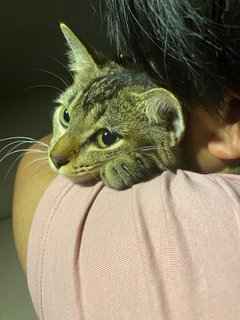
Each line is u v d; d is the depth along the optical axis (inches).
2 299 11.8
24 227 8.1
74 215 6.6
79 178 8.0
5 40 19.0
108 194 6.9
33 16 18.7
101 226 6.0
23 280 12.2
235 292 4.6
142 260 5.3
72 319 5.8
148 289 5.1
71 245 6.2
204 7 4.7
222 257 4.9
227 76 5.2
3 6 18.2
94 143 8.1
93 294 5.7
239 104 6.2
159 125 7.8
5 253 12.9
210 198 5.5
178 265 5.0
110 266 5.6
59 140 8.3
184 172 6.6
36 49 19.5
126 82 8.3
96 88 8.4
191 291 4.8
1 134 17.2
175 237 5.2
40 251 6.8
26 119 18.0
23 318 11.4
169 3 4.8
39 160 9.5
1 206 14.3
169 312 4.9
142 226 5.5
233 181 6.0
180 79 5.6
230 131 6.7
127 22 5.5
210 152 7.4
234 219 5.1
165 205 5.6
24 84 19.7
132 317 5.2
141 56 5.8
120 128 8.0
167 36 5.0
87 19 18.1
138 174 7.9
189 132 7.5
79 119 8.2
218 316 4.6
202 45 4.9
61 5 18.4
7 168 15.5
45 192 7.8
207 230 5.1
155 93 7.5
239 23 4.6
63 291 6.0
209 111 6.2
